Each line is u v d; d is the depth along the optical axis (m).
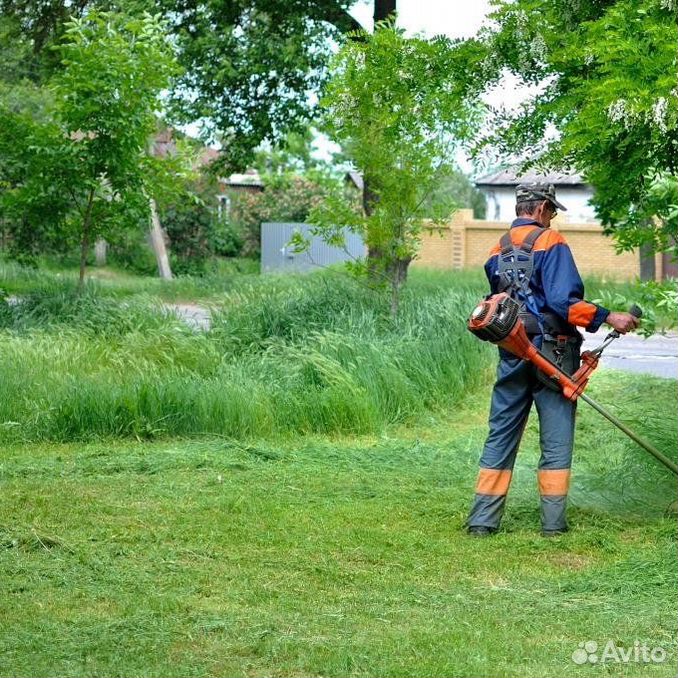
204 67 20.95
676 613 4.92
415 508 7.08
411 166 13.73
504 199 46.34
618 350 17.70
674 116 6.36
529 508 7.05
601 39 7.00
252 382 10.39
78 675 4.15
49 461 8.42
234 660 4.34
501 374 6.54
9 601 5.06
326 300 14.40
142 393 9.67
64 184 16.48
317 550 6.01
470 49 9.27
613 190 7.82
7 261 28.27
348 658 4.30
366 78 10.62
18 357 11.07
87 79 16.03
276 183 47.09
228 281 25.02
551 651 4.45
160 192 17.19
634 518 6.84
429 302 14.02
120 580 5.39
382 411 10.54
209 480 7.80
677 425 8.36
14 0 23.72
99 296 17.20
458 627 4.72
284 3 20.70
